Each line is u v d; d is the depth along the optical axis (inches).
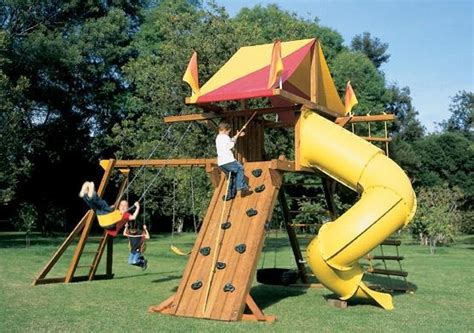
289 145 834.2
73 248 868.6
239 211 373.1
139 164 472.7
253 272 339.3
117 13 1205.1
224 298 330.0
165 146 840.3
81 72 1202.6
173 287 468.1
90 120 1386.6
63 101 1262.3
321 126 383.2
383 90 1518.2
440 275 565.3
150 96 885.2
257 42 850.8
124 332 287.7
